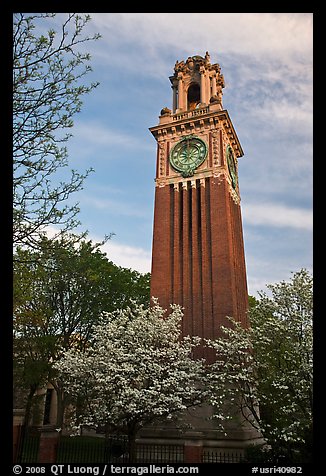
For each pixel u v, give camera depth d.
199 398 31.12
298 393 25.11
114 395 27.59
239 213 52.91
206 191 46.91
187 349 32.47
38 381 40.38
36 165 15.40
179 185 49.03
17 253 17.16
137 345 30.75
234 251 45.84
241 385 30.47
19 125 14.73
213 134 49.06
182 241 46.12
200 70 57.38
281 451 26.38
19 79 14.44
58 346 40.03
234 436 33.25
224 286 41.06
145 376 28.55
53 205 15.96
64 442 34.25
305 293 28.06
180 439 34.78
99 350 30.06
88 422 27.58
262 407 31.08
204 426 34.91
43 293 42.56
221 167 46.75
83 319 47.97
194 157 49.09
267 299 29.83
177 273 44.62
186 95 57.91
